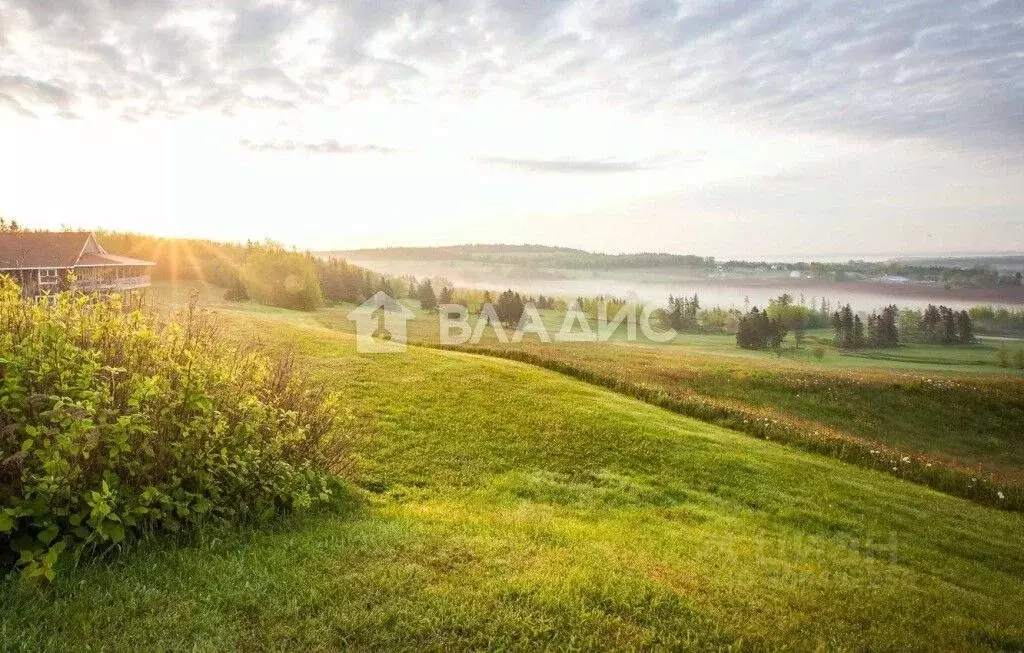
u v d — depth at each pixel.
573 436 16.34
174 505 5.95
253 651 4.25
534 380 24.52
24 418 5.15
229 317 33.75
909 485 19.20
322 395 9.93
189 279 103.19
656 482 13.58
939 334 168.88
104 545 5.40
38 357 5.75
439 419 16.30
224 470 6.75
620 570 6.70
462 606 5.19
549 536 7.98
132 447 5.87
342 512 8.11
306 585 5.30
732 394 42.09
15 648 3.90
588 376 30.84
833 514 12.96
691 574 7.17
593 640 4.95
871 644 5.97
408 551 6.45
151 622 4.38
